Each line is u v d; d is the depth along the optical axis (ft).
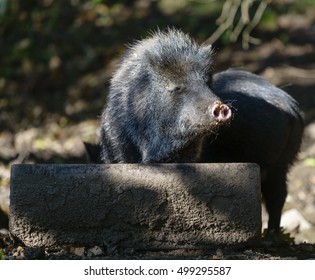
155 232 37.55
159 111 41.39
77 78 102.22
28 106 96.68
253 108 47.55
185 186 37.29
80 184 37.27
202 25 106.93
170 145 41.24
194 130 39.60
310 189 70.79
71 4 117.50
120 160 43.75
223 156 47.37
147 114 42.04
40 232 37.55
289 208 66.80
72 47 108.47
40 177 37.27
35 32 111.96
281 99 49.42
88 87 99.40
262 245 42.22
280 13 112.88
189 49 41.75
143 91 42.27
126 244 37.60
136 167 37.40
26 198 37.35
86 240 37.58
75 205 37.29
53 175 37.27
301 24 109.91
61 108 95.81
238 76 49.49
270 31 107.65
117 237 37.55
